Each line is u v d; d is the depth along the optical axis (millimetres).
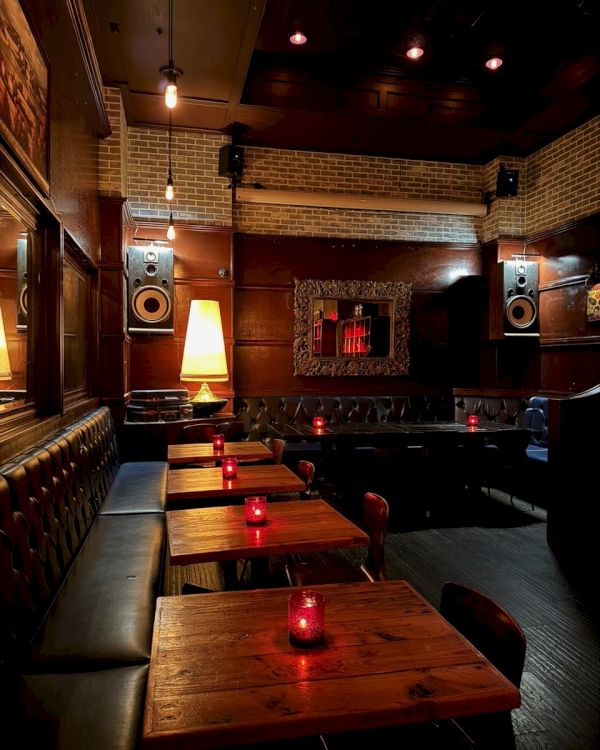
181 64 4566
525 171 6762
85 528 2811
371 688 1100
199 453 3914
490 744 1205
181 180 5949
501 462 4797
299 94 5160
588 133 5742
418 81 5008
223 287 6078
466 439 4699
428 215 6887
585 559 3668
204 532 2160
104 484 3609
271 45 4504
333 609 1464
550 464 4031
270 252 6426
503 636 1285
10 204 2631
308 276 6531
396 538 4227
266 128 5859
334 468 5004
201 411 5520
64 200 3453
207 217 6023
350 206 6520
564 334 6070
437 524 4578
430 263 6879
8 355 3279
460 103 5355
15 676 1548
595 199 5672
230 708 1033
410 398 6695
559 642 2660
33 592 1832
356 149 6488
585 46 4430
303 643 1263
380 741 1334
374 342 6668
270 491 2893
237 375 6359
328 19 4160
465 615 1438
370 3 3967
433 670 1169
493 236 6812
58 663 1629
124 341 5160
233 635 1317
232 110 5418
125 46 4289
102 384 5008
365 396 6641
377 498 2297
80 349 4504
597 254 5605
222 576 3484
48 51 2988
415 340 6840
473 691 1094
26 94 2506
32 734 1296
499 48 4504
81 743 1262
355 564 3701
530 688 2285
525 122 5734
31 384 3107
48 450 2389
